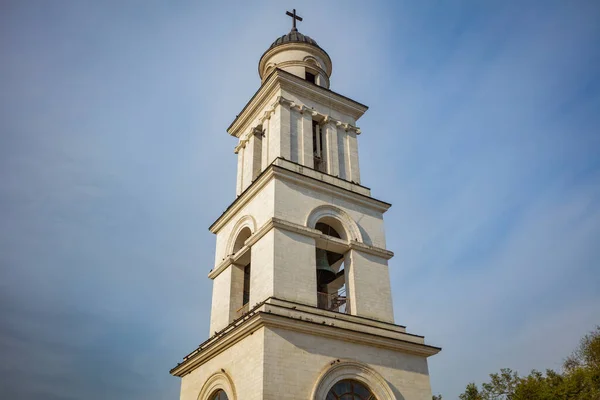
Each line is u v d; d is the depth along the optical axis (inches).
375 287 1375.5
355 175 1567.4
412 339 1323.8
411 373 1284.4
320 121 1614.2
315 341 1171.3
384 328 1298.0
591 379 2011.6
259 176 1396.4
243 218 1462.8
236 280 1437.0
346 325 1241.4
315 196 1409.9
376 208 1509.6
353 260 1374.3
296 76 1567.4
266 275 1246.3
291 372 1103.6
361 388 1203.9
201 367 1348.4
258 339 1122.0
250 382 1104.8
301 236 1317.7
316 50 1790.1
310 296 1252.5
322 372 1139.3
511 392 2247.8
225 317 1384.1
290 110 1539.1
